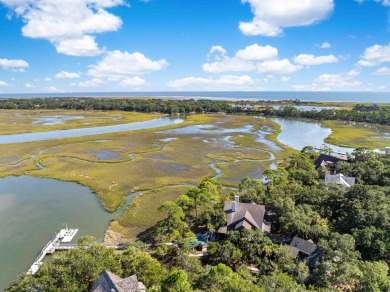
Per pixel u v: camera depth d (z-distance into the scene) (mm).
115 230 63531
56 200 78188
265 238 51656
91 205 75500
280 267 46781
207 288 39844
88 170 101375
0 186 87500
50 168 102938
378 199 58625
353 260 45125
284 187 71062
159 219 68125
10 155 118312
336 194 63781
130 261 44969
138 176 96188
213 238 59469
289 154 123938
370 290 38000
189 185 89438
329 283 42469
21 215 69750
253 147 136250
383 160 92750
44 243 58438
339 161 95750
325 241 48562
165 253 54250
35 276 40938
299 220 55344
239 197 69500
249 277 43125
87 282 41531
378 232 50062
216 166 107875
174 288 38250
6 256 54094
